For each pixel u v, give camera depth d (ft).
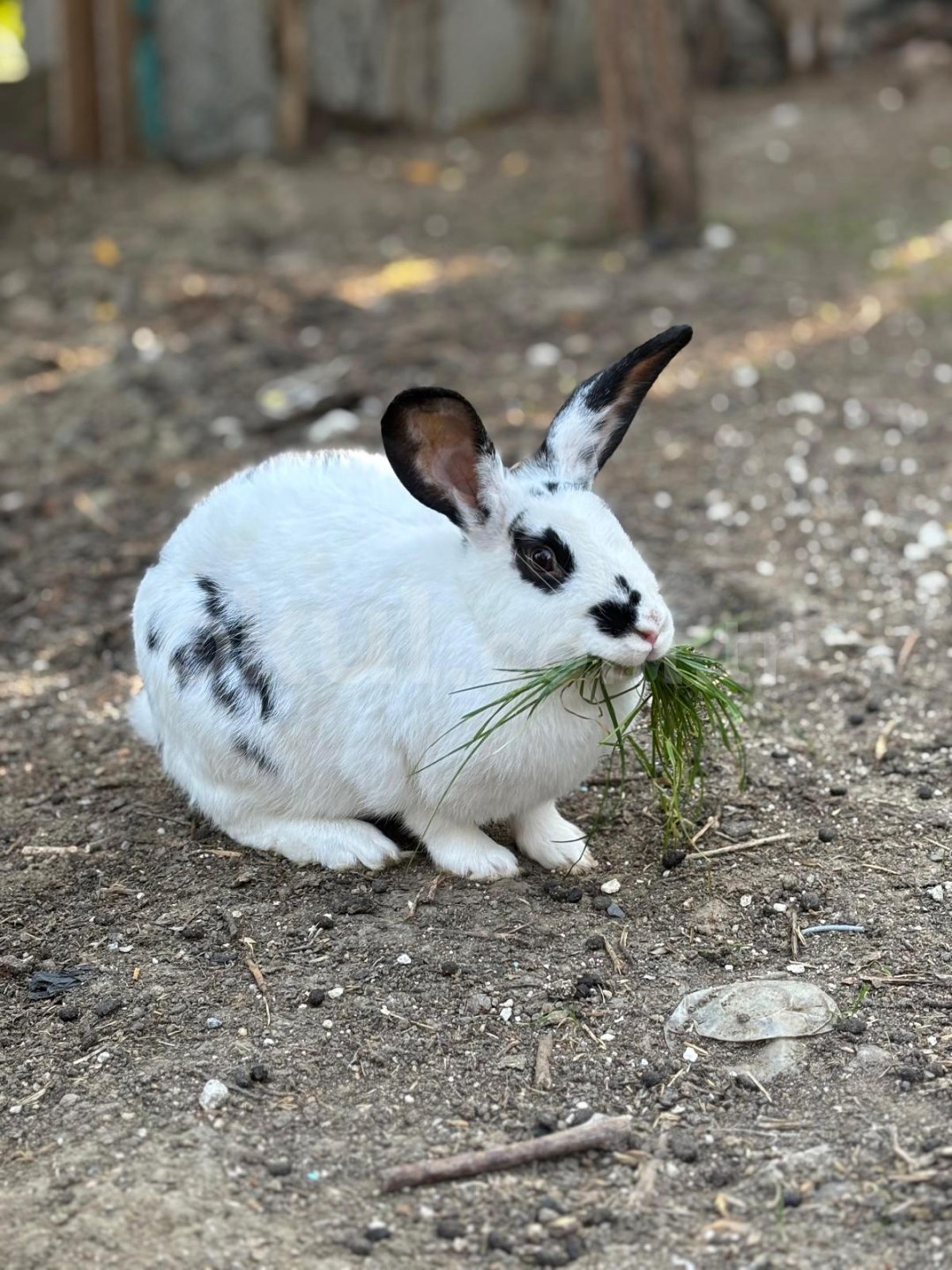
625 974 3.07
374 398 6.24
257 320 7.20
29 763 3.94
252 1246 2.45
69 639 4.59
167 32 9.78
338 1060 2.86
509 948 3.14
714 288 7.32
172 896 3.36
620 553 2.95
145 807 3.71
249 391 6.41
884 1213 2.48
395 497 3.33
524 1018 2.96
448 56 10.62
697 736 3.28
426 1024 2.95
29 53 10.21
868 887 3.31
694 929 3.20
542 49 10.95
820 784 3.68
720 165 9.29
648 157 7.98
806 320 6.87
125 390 6.46
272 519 3.33
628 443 5.77
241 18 9.87
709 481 5.41
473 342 6.82
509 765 3.09
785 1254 2.42
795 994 2.97
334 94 10.48
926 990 3.00
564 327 6.95
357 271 7.89
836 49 11.41
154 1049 2.91
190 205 8.96
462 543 3.11
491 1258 2.43
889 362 6.38
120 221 8.70
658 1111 2.73
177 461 5.84
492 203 8.96
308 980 3.07
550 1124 2.70
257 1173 2.60
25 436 6.10
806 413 5.94
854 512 5.13
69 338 7.07
